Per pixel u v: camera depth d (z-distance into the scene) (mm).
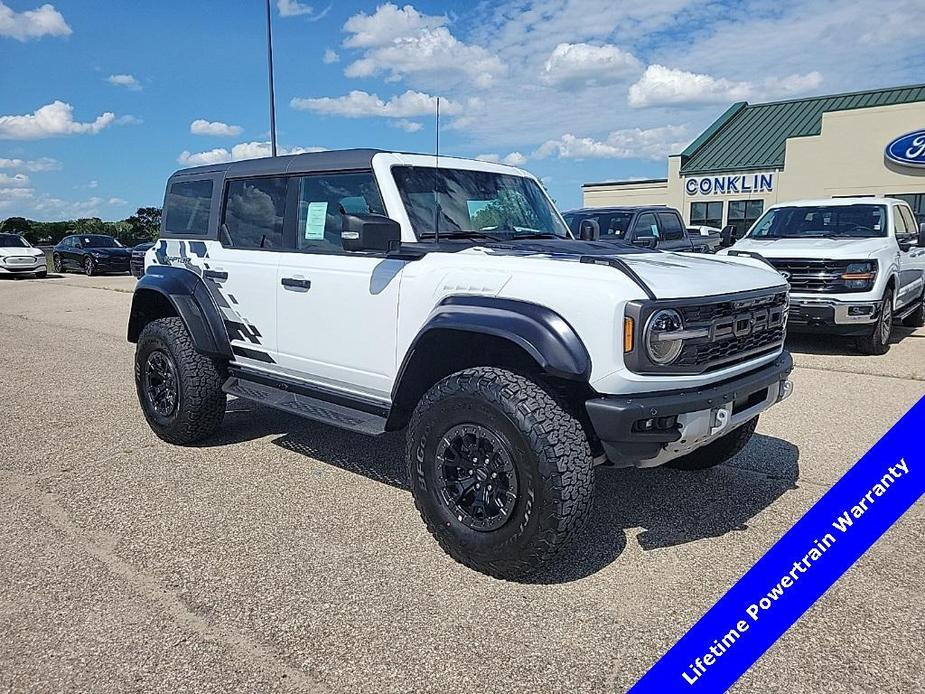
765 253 8945
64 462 4996
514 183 4879
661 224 11766
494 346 3602
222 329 5059
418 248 3934
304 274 4438
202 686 2619
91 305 15617
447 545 3506
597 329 3162
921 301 11312
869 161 25984
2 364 8688
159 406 5344
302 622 3021
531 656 2791
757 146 30938
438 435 3482
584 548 3689
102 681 2646
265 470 4836
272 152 7777
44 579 3373
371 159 4215
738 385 3533
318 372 4516
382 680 2652
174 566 3498
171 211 5609
